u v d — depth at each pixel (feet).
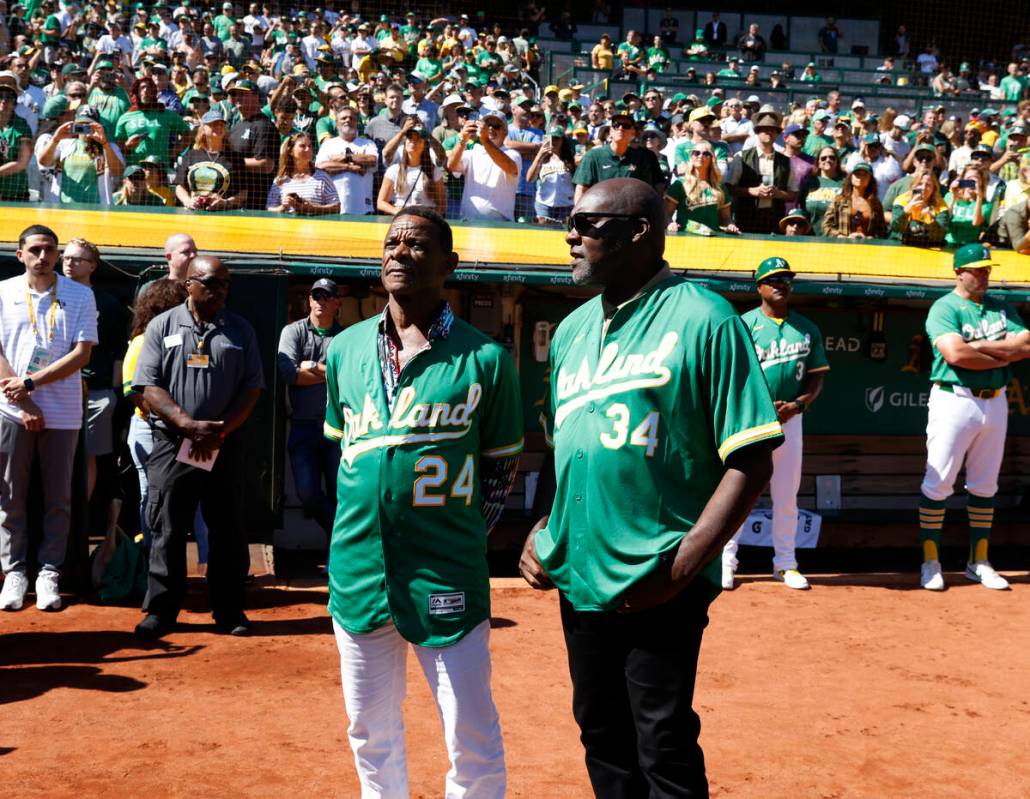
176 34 54.80
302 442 24.48
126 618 20.74
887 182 39.73
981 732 15.98
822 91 56.49
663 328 9.38
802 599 23.97
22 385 20.34
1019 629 21.80
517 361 28.76
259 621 20.93
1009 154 42.91
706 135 36.63
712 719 16.16
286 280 25.63
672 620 9.35
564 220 32.22
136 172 28.91
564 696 16.81
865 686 17.97
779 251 29.48
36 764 13.82
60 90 41.52
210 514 19.72
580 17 77.36
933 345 25.14
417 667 18.16
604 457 9.41
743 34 78.38
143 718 15.49
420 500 10.30
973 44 74.54
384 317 10.79
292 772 13.66
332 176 30.66
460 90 45.11
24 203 26.96
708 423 9.30
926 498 25.43
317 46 58.03
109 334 24.40
